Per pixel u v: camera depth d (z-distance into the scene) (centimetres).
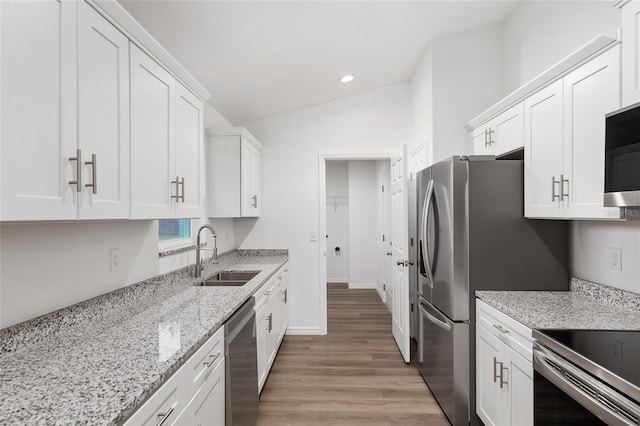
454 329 214
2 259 113
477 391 210
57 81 97
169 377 105
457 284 214
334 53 274
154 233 210
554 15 226
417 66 348
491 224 213
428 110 310
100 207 114
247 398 189
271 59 255
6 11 81
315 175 392
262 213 393
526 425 155
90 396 86
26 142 86
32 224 124
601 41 141
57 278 135
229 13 187
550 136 178
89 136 109
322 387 264
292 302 391
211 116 317
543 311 167
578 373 117
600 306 176
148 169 146
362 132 388
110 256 169
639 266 165
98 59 114
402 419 223
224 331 158
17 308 118
